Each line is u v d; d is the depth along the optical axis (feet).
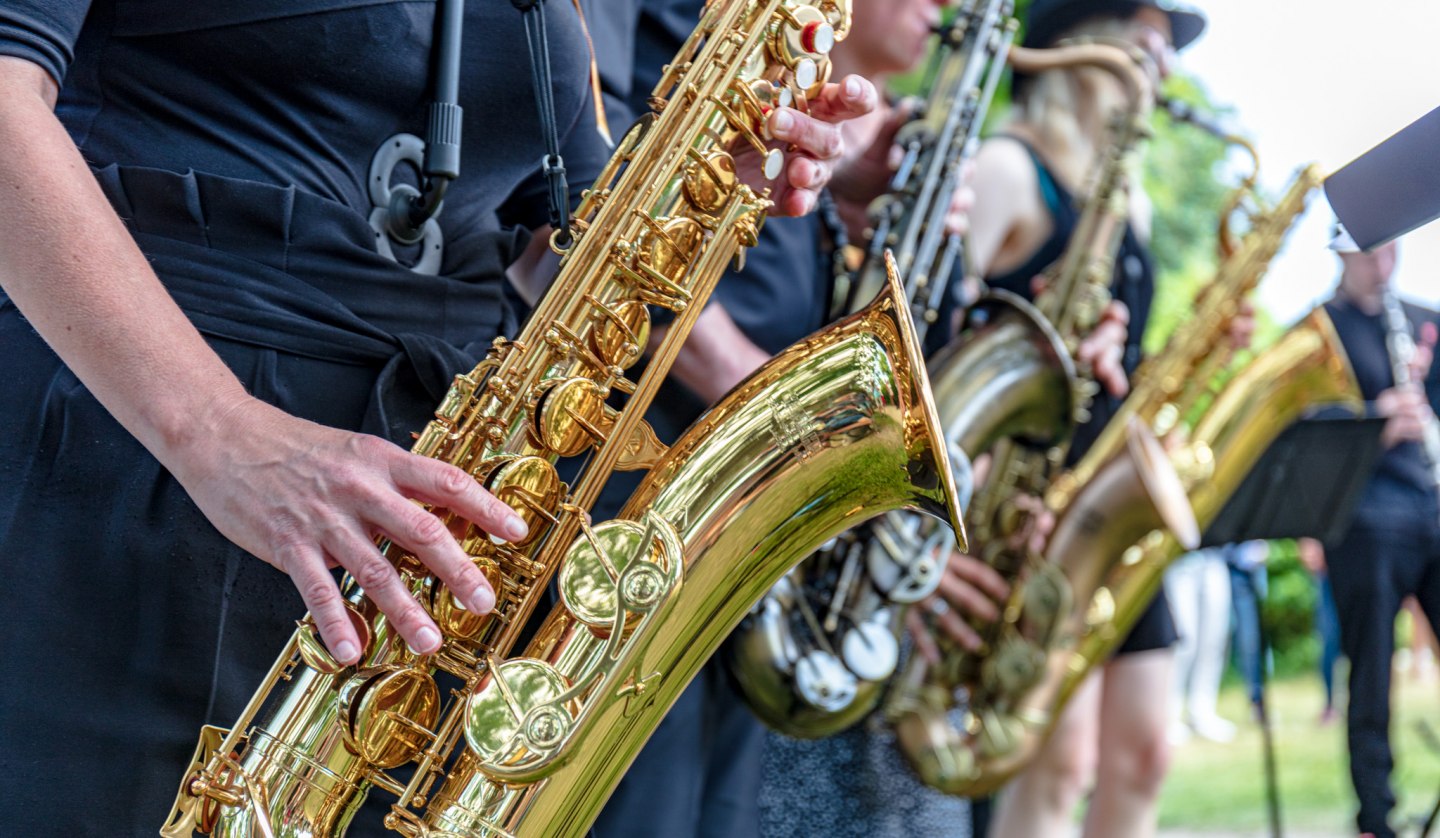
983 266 11.62
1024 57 12.01
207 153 5.11
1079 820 19.24
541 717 4.70
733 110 5.92
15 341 4.92
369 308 5.32
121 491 4.82
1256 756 25.34
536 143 6.04
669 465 5.59
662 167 5.80
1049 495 11.40
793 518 5.68
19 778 4.60
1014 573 10.87
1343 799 23.03
